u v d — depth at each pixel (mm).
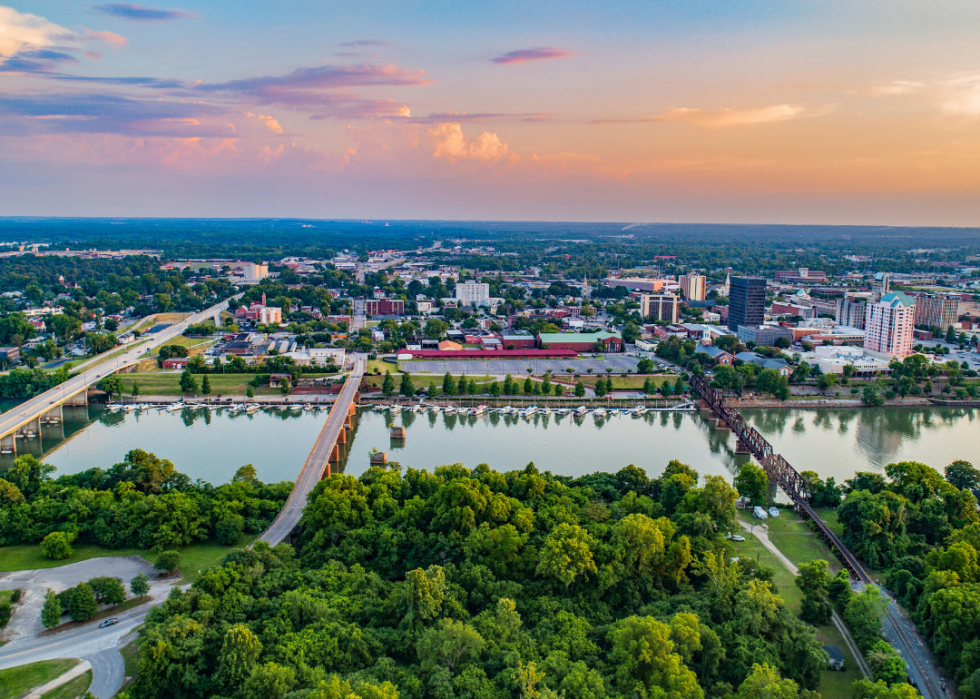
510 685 182250
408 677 185625
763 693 176625
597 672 183000
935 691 197500
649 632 189500
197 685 185625
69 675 196750
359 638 199750
